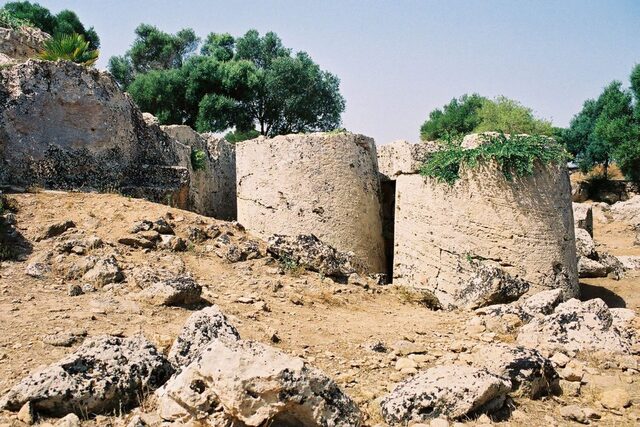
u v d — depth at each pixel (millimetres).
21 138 10734
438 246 10062
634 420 4672
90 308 6457
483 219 9641
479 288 8922
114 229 9180
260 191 11477
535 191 9531
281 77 32844
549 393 5141
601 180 34562
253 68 33188
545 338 6727
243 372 3715
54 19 33969
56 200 9922
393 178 11609
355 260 10789
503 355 5234
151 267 8109
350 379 5289
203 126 30766
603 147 37594
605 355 6297
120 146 12039
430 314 8336
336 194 11070
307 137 11219
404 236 10766
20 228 8680
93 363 4457
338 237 10953
